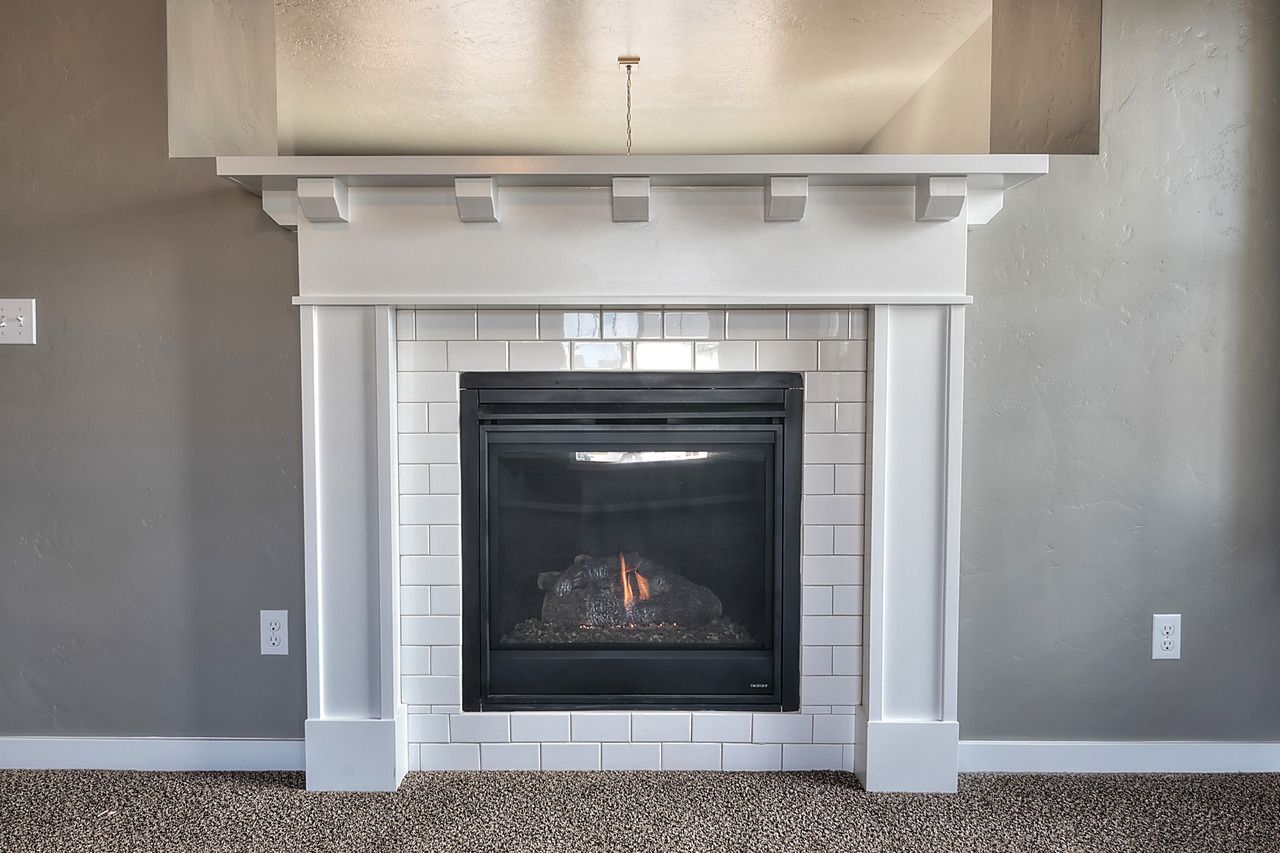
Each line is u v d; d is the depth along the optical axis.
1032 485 2.15
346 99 2.67
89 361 2.14
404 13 2.13
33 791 2.07
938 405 2.04
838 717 2.18
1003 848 1.80
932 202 1.91
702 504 2.18
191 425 2.15
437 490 2.14
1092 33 2.09
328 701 2.09
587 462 2.18
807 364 2.12
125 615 2.18
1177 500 2.15
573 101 2.74
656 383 2.13
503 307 2.11
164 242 2.12
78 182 2.11
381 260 2.01
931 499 2.06
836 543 2.16
